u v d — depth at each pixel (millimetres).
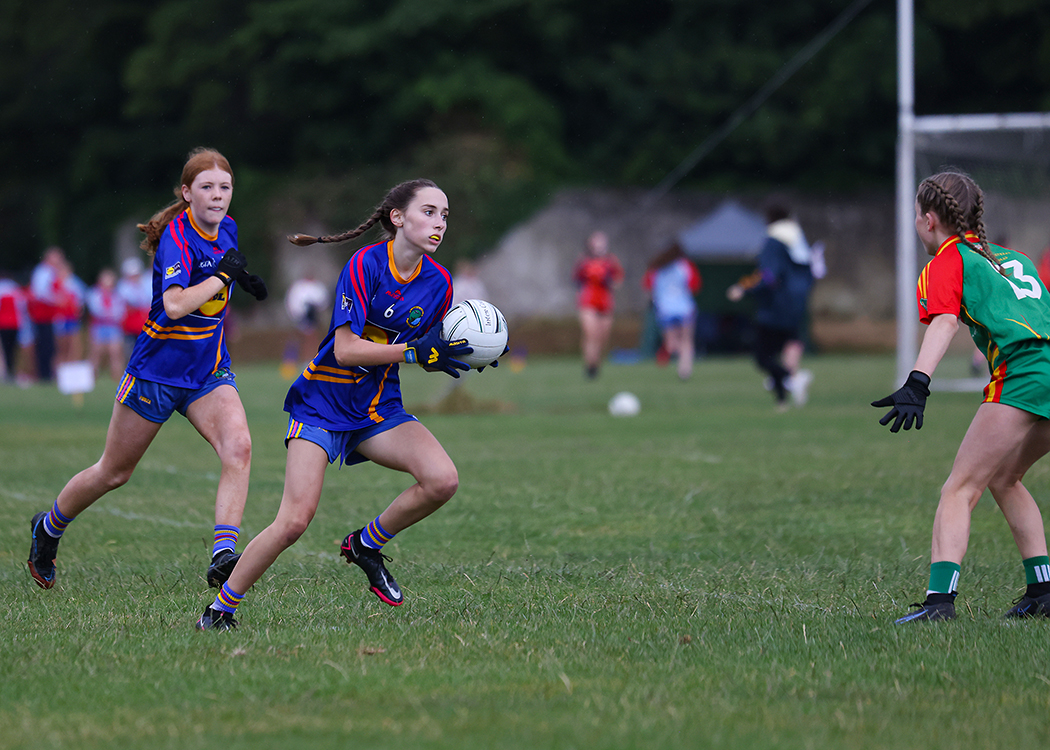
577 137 157125
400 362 16938
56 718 13117
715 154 150250
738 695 13906
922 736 12398
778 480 34312
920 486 32812
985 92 141750
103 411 62719
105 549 25031
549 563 23031
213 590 20469
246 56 149250
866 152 145250
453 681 14492
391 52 147875
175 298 19547
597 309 87312
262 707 13422
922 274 17875
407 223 17250
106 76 166500
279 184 154250
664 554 23984
